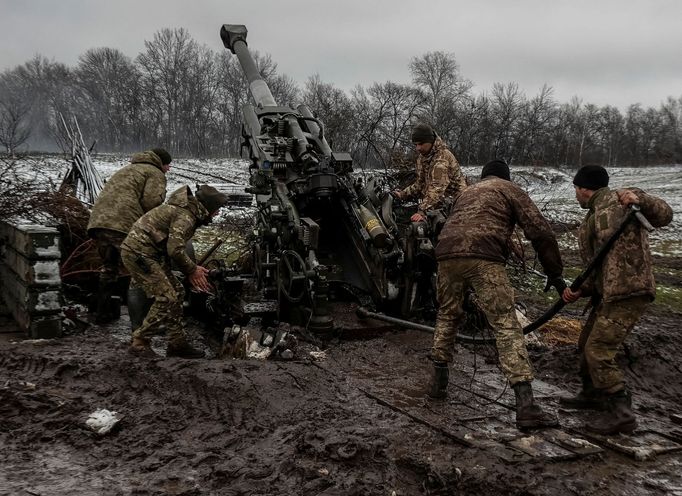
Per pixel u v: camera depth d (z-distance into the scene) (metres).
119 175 6.64
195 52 54.47
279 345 5.42
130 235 5.51
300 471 3.53
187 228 5.52
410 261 6.23
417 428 4.08
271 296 6.61
